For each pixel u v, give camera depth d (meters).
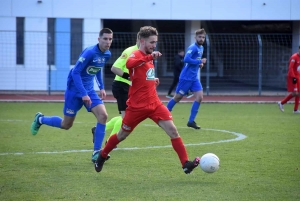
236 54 53.50
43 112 33.16
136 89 14.05
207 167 13.59
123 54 19.00
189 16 50.31
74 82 16.09
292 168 15.59
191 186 13.34
